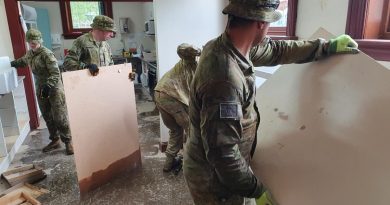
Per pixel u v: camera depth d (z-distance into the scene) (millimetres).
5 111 3291
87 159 2338
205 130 971
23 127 3633
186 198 2338
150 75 5531
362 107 1009
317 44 1250
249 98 1076
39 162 2996
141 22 6941
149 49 6566
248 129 1159
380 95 970
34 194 2416
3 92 2756
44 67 3004
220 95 937
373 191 868
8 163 2914
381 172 872
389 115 917
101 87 2338
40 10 5777
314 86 1239
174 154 2676
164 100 2297
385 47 1469
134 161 2773
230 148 969
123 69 2520
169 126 2535
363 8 1583
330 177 997
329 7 1803
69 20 6328
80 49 2996
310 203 1003
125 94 2570
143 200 2328
